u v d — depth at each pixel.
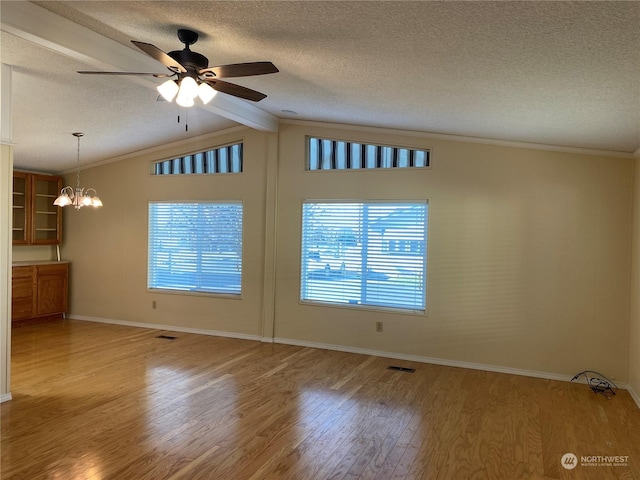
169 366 4.90
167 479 2.67
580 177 4.62
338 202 5.72
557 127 3.92
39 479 2.64
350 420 3.57
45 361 5.03
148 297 6.84
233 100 5.07
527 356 4.82
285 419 3.56
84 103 4.75
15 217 6.89
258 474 2.75
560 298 4.70
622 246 4.50
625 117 3.29
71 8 2.91
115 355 5.31
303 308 5.89
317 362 5.14
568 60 2.42
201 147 6.47
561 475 2.81
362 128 5.50
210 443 3.14
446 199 5.14
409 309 5.36
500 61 2.59
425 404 3.94
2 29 2.84
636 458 3.04
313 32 2.63
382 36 2.50
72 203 5.97
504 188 4.90
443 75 3.00
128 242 6.98
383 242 5.50
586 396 4.21
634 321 4.28
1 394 3.81
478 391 4.29
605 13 1.87
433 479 2.74
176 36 3.06
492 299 4.96
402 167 5.37
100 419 3.50
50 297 7.11
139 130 5.88
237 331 6.29
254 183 6.16
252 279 6.20
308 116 5.45
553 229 4.73
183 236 6.66
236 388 4.25
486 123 4.23
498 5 1.94
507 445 3.20
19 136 5.72
